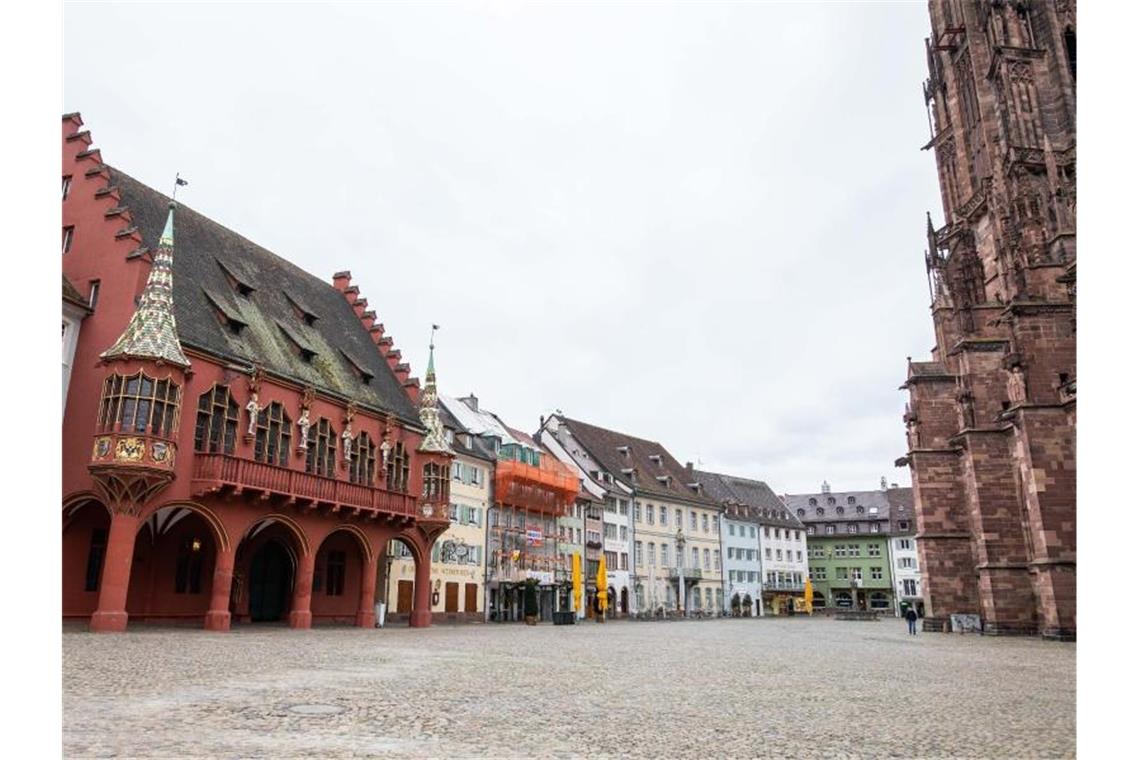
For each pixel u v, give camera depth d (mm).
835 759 8609
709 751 8953
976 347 40062
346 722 10250
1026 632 37375
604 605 60656
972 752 9070
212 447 30766
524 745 9078
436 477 44531
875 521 120625
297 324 40906
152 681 13609
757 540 103125
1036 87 43250
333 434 37969
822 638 38062
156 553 32812
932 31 57094
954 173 55750
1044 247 36125
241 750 8352
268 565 39406
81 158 31688
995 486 38844
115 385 27328
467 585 54719
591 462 77875
